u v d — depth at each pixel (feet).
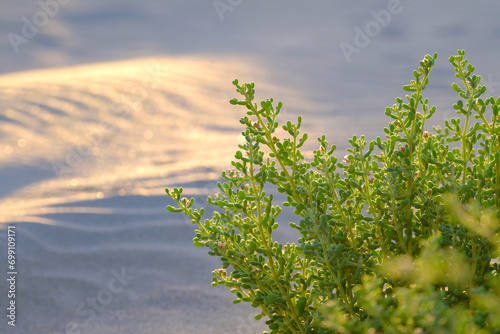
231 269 18.48
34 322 15.97
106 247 19.10
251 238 8.86
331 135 35.70
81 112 36.14
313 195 8.24
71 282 17.52
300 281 8.40
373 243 8.04
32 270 17.88
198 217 8.59
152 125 34.60
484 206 7.46
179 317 15.93
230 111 39.06
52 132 32.65
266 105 8.06
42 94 39.22
